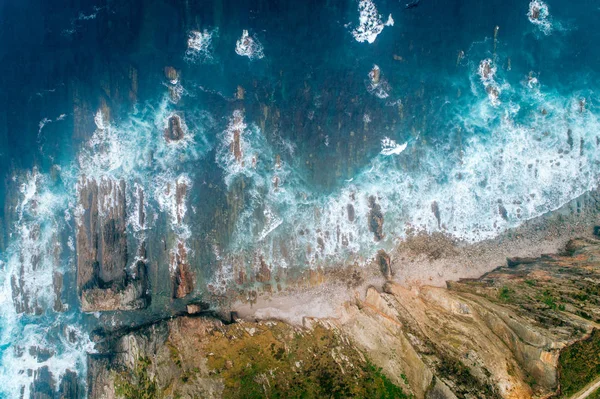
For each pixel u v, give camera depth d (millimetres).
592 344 35094
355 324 41562
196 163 43281
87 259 43188
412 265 43938
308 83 43344
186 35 43156
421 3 43812
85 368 43344
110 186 43156
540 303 38969
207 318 42094
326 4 43344
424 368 36469
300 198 43750
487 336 37969
